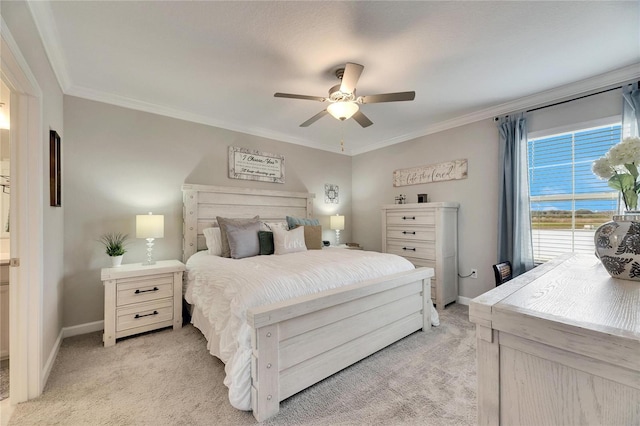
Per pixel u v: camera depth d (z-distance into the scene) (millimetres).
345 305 1978
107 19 1771
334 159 5016
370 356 2207
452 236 3547
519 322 685
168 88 2734
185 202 3266
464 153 3578
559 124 2805
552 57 2221
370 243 4910
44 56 1896
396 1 1642
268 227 3371
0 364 2082
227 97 2949
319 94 2869
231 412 1587
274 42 2020
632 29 1880
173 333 2666
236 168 3803
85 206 2748
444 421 1525
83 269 2727
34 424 1495
